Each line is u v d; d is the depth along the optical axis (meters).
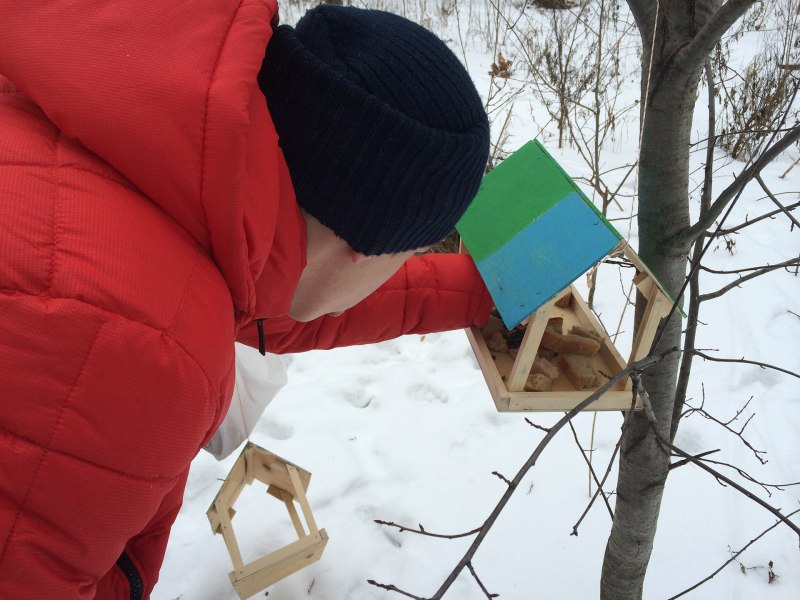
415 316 1.24
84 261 0.51
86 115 0.55
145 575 0.86
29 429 0.50
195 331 0.57
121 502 0.55
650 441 1.13
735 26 5.28
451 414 2.18
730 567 1.72
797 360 2.32
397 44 0.70
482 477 1.97
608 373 1.19
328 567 1.75
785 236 2.95
